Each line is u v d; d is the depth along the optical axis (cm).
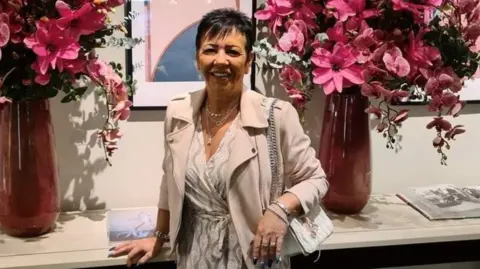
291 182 172
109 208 218
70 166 212
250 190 159
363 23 180
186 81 211
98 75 173
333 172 204
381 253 207
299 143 164
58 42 157
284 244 166
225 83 159
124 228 192
